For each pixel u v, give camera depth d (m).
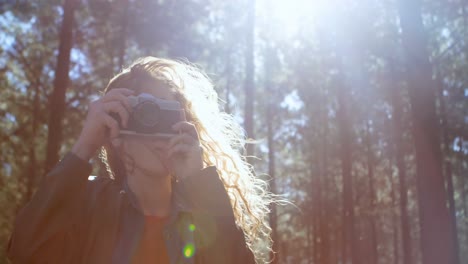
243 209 1.98
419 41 11.54
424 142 11.06
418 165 11.12
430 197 10.87
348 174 30.41
